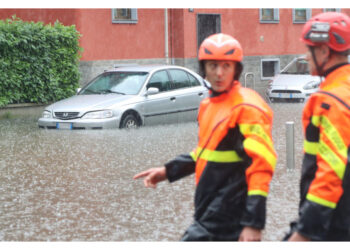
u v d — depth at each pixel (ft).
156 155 40.83
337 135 10.46
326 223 10.36
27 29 72.54
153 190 30.53
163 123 57.67
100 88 57.98
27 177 34.19
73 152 42.29
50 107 54.85
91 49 89.92
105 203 27.84
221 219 12.23
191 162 13.58
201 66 12.53
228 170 12.19
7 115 70.49
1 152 42.80
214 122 12.32
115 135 50.03
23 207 27.30
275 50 112.37
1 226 24.14
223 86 12.32
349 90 10.72
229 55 12.19
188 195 29.35
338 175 10.33
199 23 102.58
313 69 11.28
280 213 25.48
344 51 11.05
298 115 67.51
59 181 32.96
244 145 11.82
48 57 74.49
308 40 11.24
